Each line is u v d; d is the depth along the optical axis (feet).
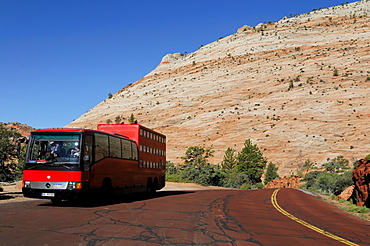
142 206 48.37
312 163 319.27
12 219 32.01
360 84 474.08
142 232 27.48
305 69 584.81
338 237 30.58
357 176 66.44
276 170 311.68
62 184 42.55
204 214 41.75
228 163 324.19
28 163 43.86
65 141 44.06
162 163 80.59
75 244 22.44
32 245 21.79
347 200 80.07
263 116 442.50
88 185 44.39
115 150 53.36
